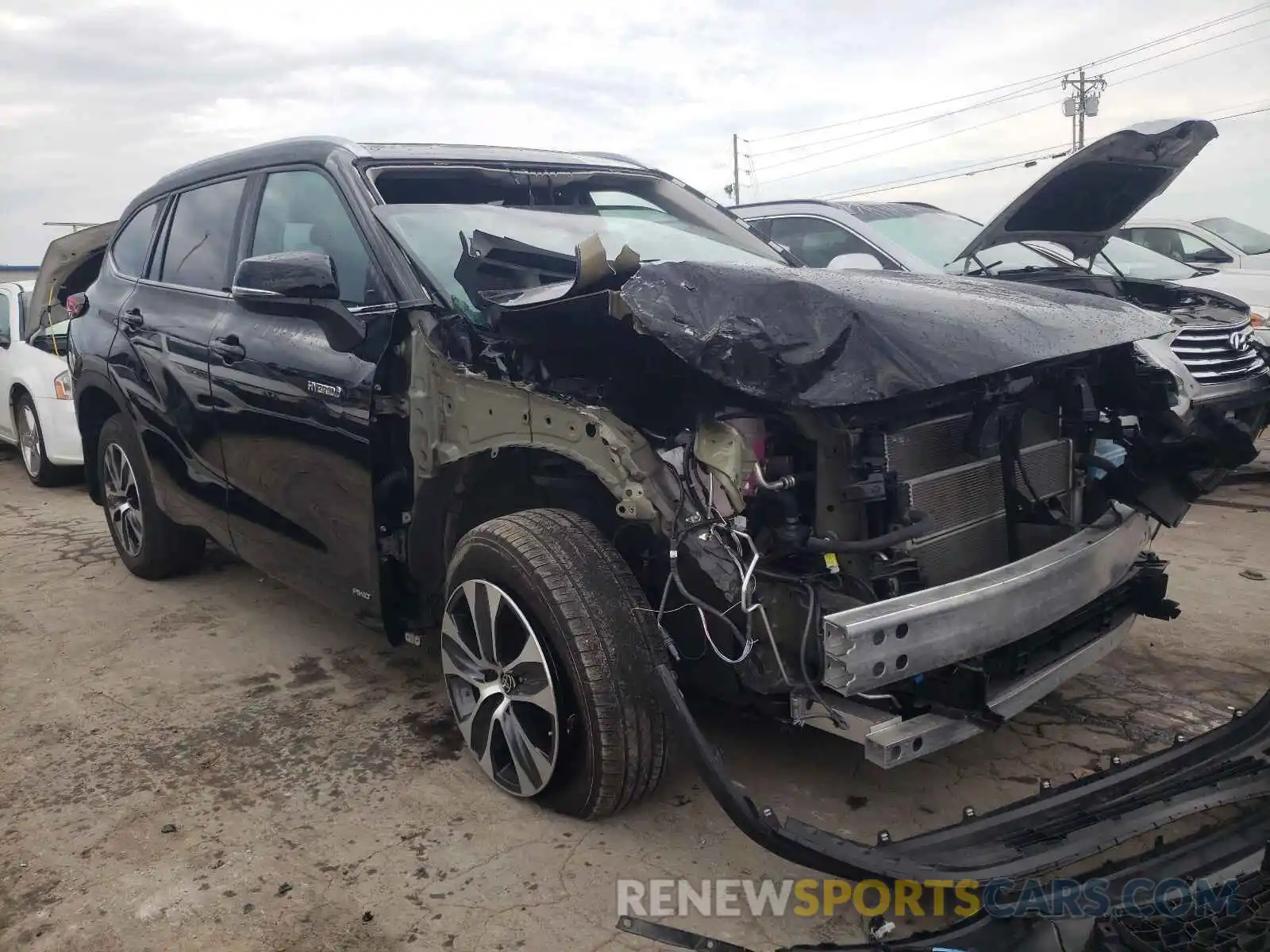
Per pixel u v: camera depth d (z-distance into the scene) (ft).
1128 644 13.30
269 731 11.21
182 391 13.47
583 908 7.98
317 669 13.02
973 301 8.56
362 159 11.61
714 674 8.40
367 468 10.31
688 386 8.32
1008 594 8.19
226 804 9.64
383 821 9.28
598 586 8.52
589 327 8.52
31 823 9.36
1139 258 27.14
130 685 12.55
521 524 9.04
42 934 7.75
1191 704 11.49
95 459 17.26
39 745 10.96
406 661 13.25
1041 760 10.30
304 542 11.76
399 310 10.05
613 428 8.16
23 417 25.55
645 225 12.95
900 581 8.39
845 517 8.21
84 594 16.25
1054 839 7.63
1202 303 20.07
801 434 8.21
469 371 9.41
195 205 14.46
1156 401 10.09
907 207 22.53
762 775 10.02
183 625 14.70
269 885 8.32
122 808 9.60
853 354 7.29
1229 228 31.81
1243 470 23.71
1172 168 15.78
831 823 9.14
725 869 8.47
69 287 22.77
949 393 8.10
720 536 7.97
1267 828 7.84
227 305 12.97
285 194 12.49
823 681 7.45
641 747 8.48
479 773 10.18
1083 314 9.16
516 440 8.97
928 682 8.29
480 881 8.32
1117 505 10.16
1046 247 21.68
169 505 14.83
